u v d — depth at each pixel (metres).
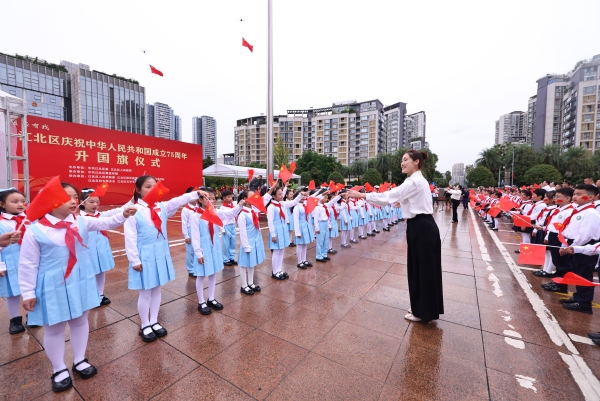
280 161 28.59
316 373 2.32
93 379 2.24
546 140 65.12
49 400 2.02
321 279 4.66
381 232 9.53
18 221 3.01
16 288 2.87
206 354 2.58
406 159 3.16
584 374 2.32
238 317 3.30
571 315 3.41
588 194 3.54
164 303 3.70
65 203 1.99
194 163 13.16
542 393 2.11
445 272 5.10
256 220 4.13
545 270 4.89
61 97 38.50
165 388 2.15
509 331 3.02
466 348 2.69
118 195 10.56
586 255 3.46
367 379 2.25
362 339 2.84
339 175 35.28
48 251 2.03
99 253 3.56
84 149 9.64
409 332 2.98
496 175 45.25
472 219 12.97
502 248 7.02
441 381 2.23
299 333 2.95
